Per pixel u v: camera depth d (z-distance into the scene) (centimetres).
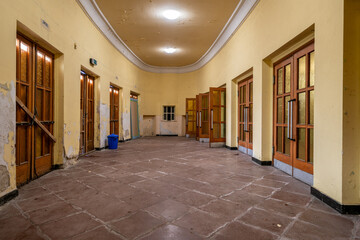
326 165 260
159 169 427
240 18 575
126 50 911
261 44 464
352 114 234
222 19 639
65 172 400
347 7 232
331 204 245
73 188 309
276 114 448
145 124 1283
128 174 388
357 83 234
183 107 1277
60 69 423
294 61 379
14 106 273
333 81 248
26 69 339
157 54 1016
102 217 218
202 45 877
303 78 357
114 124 859
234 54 652
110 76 754
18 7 281
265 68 464
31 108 347
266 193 291
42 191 296
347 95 233
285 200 266
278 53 419
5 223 205
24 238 179
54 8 385
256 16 490
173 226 200
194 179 357
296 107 371
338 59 240
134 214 225
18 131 315
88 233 187
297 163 363
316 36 281
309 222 210
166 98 1285
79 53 504
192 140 1030
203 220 212
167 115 1304
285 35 364
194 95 1217
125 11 597
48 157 403
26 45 338
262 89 464
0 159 248
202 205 249
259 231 192
